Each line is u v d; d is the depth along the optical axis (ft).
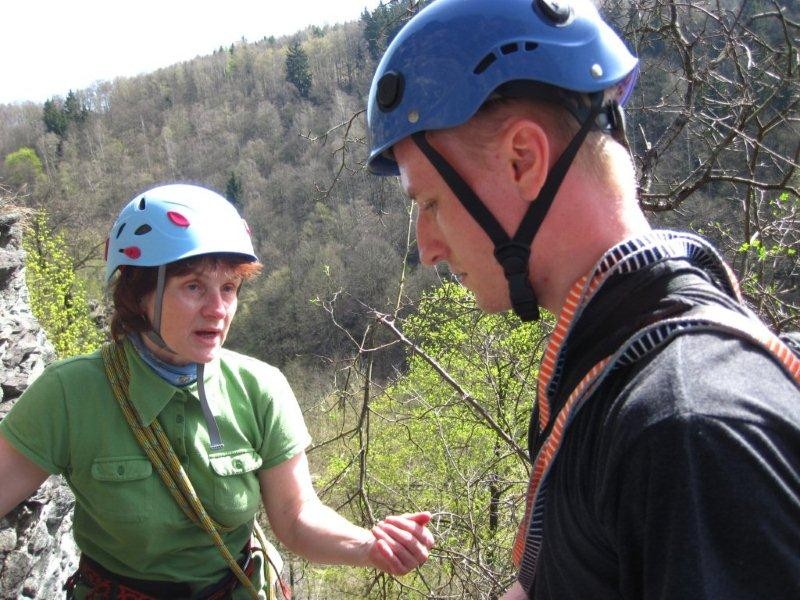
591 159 3.11
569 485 2.82
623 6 11.46
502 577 15.78
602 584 2.70
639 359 2.64
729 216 13.48
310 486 6.68
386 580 14.21
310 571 21.53
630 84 3.72
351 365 13.56
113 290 6.16
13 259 16.17
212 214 6.06
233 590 6.34
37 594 11.18
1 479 5.77
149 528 5.83
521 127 3.06
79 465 5.88
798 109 11.01
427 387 25.17
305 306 70.13
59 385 5.92
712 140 11.63
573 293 3.05
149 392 5.94
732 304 2.74
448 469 21.76
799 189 10.37
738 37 10.75
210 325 5.92
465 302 19.74
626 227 3.13
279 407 6.50
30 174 116.06
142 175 122.83
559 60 3.12
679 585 2.20
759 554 2.17
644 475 2.33
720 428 2.24
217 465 6.05
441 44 3.23
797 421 2.33
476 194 3.19
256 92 137.90
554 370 3.10
